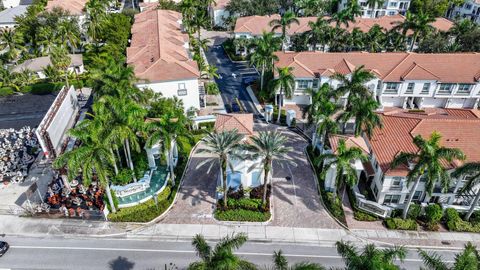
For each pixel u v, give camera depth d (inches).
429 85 2241.6
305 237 1430.9
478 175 1317.7
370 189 1665.8
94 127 1393.9
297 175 1765.5
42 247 1382.9
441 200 1567.4
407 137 1595.7
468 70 2244.1
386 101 2410.2
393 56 2369.6
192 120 1971.0
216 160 1617.9
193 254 1357.0
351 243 1400.1
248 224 1485.0
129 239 1418.6
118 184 1646.2
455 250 1382.9
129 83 1784.0
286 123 2204.7
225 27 3875.5
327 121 1721.2
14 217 1513.3
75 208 1551.4
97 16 3024.1
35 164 1835.6
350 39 2753.4
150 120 1811.0
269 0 3767.2
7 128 2110.0
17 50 2783.0
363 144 1673.2
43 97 2449.6
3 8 4099.4
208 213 1539.1
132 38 2832.2
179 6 3567.9
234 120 1711.4
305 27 3149.6
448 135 1582.2
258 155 1402.6
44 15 2940.5
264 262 1322.6
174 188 1644.9
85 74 2669.8
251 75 2829.7
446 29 3186.5
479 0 3796.8
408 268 1305.4
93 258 1338.6
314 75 2314.2
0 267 1300.4
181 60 2393.0
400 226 1455.5
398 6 4042.8
